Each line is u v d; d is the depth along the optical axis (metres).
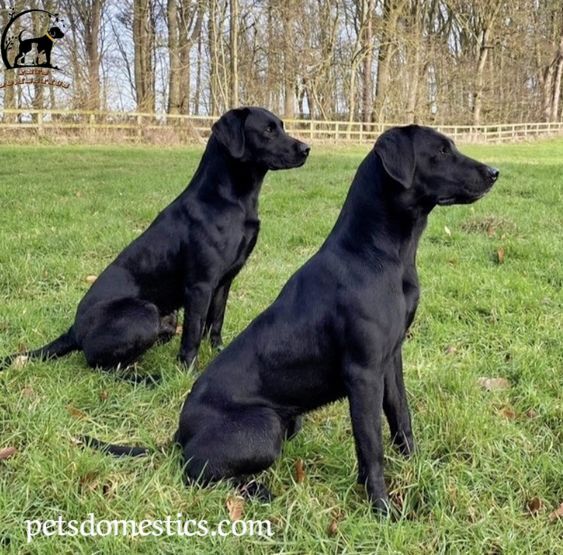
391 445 3.17
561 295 5.50
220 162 4.14
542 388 3.87
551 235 7.73
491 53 41.78
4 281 5.81
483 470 2.96
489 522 2.61
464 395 3.68
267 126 4.13
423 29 39.97
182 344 4.16
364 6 33.75
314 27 35.34
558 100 49.97
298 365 2.85
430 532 2.57
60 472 2.79
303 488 2.80
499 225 8.23
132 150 20.50
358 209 2.84
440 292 5.59
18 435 3.15
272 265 6.58
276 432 2.82
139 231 7.79
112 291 4.16
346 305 2.72
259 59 36.50
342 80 39.97
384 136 2.75
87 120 24.69
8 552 2.41
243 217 4.19
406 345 4.52
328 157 19.41
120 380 3.96
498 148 29.16
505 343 4.59
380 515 2.64
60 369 3.99
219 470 2.75
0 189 10.92
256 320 2.99
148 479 2.78
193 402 2.91
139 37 31.98
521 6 40.44
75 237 7.37
